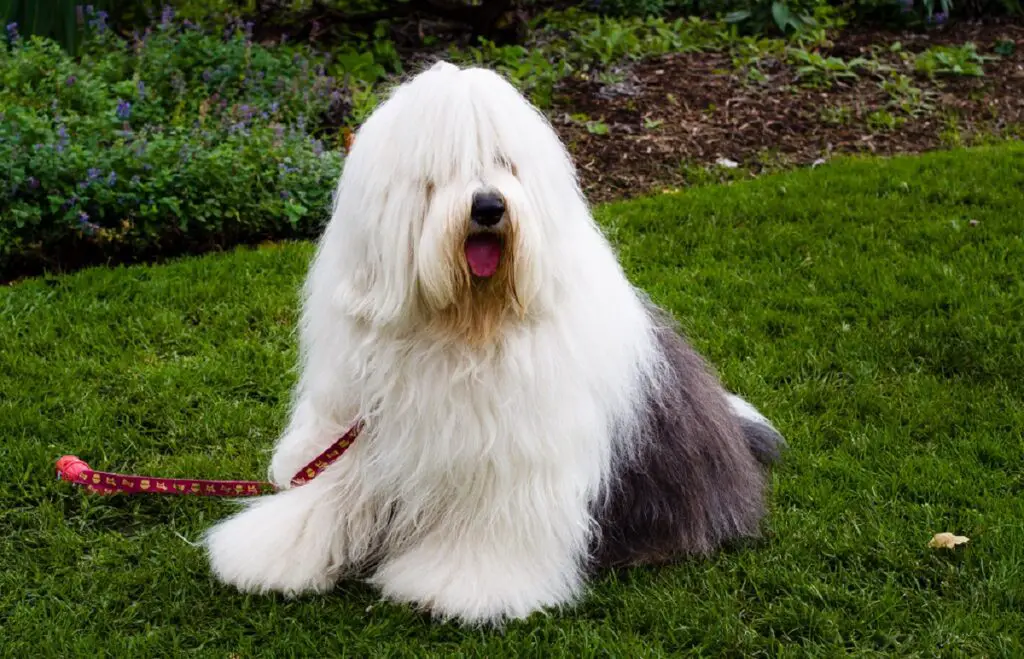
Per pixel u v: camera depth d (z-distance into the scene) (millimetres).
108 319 5637
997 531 3742
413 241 2906
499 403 3088
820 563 3619
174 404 4793
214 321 5684
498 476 3176
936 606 3387
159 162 6707
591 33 9867
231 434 4609
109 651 3207
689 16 10711
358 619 3311
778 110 8867
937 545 3689
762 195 7316
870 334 5445
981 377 5035
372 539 3486
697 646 3199
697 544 3584
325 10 9609
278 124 7492
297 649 3207
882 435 4508
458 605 3242
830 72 9383
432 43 9953
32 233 6348
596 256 3223
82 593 3482
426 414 3113
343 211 3053
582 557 3453
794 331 5582
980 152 7945
